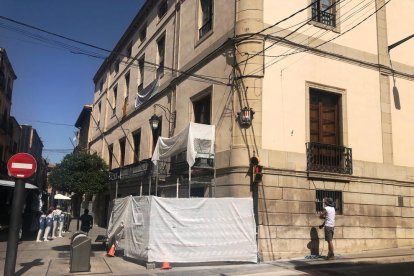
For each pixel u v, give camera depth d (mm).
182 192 16250
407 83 16844
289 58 14117
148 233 11047
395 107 16266
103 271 10438
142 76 25094
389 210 15172
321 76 14664
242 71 13555
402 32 17141
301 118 13992
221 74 14711
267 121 13336
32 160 9586
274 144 13328
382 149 15539
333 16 15430
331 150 14453
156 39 22859
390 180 15398
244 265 11445
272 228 12727
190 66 17391
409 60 17125
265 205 12773
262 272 10422
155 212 11148
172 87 19203
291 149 13602
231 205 11789
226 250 11531
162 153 15055
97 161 24594
